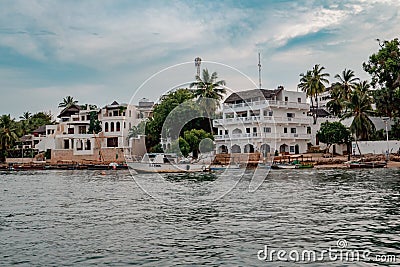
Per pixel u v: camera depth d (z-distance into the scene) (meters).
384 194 26.45
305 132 68.69
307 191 28.77
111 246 13.63
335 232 15.25
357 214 18.88
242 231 15.50
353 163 55.69
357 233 15.06
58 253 12.94
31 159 81.12
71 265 11.78
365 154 62.03
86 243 14.05
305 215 18.70
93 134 73.38
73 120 86.12
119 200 25.12
